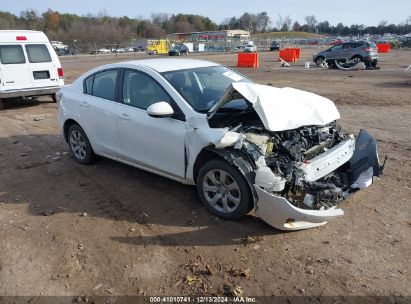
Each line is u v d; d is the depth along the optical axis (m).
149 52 57.12
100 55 54.50
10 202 5.13
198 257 3.80
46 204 5.04
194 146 4.46
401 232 4.15
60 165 6.46
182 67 5.35
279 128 4.12
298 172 3.99
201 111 4.59
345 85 15.91
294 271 3.56
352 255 3.77
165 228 4.33
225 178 4.30
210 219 4.48
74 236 4.25
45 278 3.58
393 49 54.34
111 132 5.59
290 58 31.70
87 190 5.41
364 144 4.99
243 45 65.19
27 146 7.70
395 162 6.17
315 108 4.69
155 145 4.94
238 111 4.68
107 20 116.31
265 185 3.86
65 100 6.44
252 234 4.15
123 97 5.43
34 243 4.14
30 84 11.88
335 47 24.97
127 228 4.37
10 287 3.47
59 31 92.75
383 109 10.58
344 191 4.51
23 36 11.77
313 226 4.17
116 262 3.77
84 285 3.47
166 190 5.30
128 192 5.29
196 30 147.50
